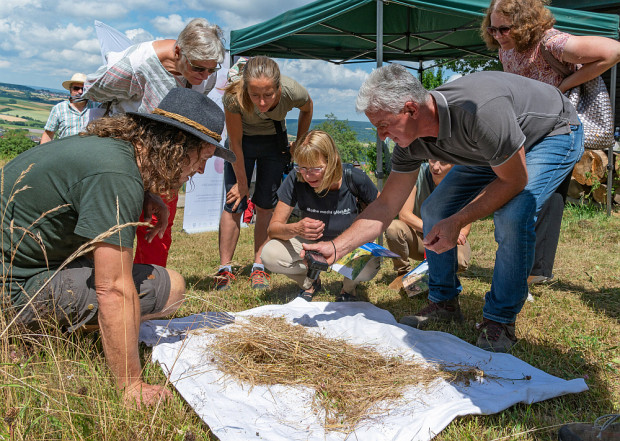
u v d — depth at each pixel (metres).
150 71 3.64
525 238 2.83
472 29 7.60
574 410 2.30
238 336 2.87
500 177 2.65
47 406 1.81
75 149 2.16
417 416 2.17
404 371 2.59
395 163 3.00
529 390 2.33
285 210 3.77
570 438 1.93
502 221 2.86
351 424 2.13
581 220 7.55
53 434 1.79
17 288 2.31
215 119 2.34
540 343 3.05
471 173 3.18
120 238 2.01
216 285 4.45
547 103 2.91
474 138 2.49
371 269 3.84
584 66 3.69
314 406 2.29
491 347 2.95
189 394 2.29
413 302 4.02
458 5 4.62
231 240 4.65
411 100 2.35
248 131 4.53
